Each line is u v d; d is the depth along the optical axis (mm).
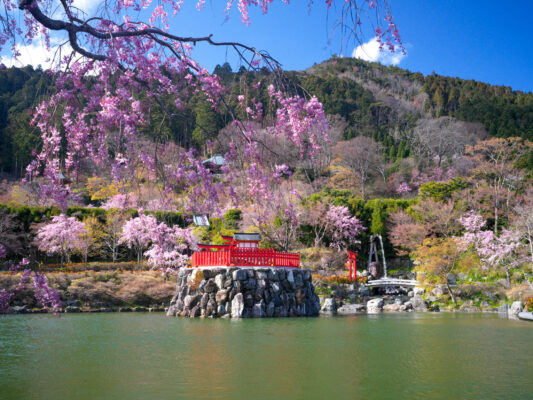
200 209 6902
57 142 5871
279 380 10539
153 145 6152
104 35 5488
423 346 15844
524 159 53844
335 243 50125
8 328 21250
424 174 78375
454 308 35969
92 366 12109
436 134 90000
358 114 107812
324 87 108375
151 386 9930
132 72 5922
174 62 6500
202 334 18828
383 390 9711
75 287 33906
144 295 35906
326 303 34406
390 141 99125
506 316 29859
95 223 43812
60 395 9203
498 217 48938
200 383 10211
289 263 29859
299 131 6367
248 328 21047
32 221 42125
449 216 45312
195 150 6551
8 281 31016
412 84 143375
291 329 20703
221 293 26469
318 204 48094
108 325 22359
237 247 29328
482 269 40281
